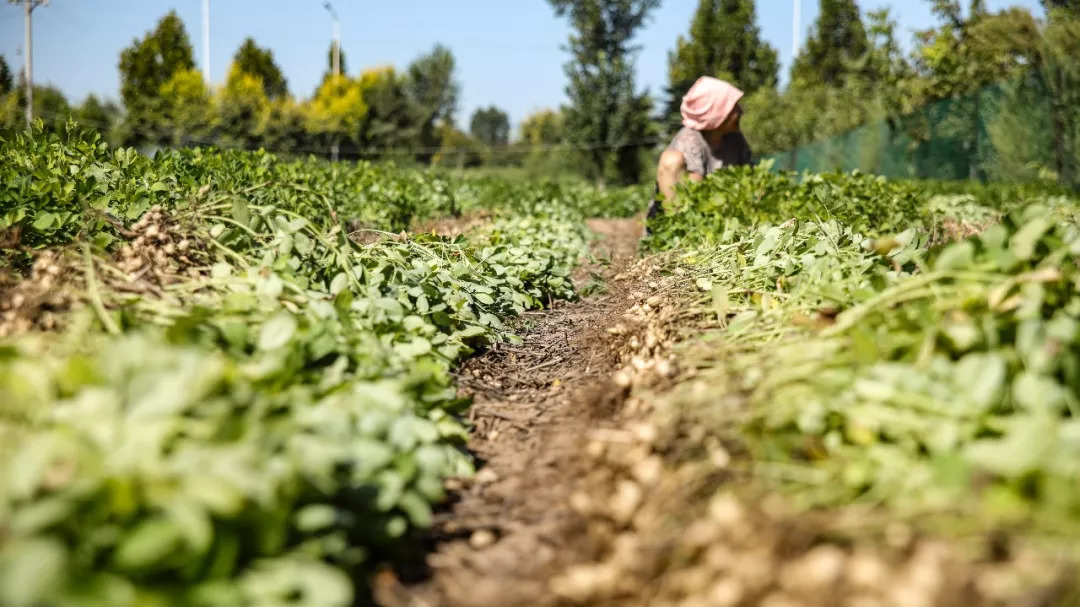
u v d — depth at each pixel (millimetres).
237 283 3510
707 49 47688
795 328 3090
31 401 1989
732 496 2018
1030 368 2154
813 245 4328
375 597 2064
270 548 1795
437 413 2945
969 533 1709
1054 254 2598
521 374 4348
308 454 2041
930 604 1540
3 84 36312
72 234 4637
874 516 1834
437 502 2645
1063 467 1759
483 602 2035
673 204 7461
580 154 47156
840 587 1632
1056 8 17188
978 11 19922
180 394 1938
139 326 2867
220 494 1684
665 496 2160
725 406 2424
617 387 3193
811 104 30109
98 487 1630
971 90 19453
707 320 3855
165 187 5453
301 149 47500
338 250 4012
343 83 54250
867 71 25953
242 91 46156
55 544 1473
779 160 25312
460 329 4496
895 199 7059
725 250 5141
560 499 2582
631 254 9023
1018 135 14203
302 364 2662
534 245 7477
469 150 65125
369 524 2168
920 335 2438
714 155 8875
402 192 11523
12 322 2883
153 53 51219
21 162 5684
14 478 1647
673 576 1851
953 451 1962
